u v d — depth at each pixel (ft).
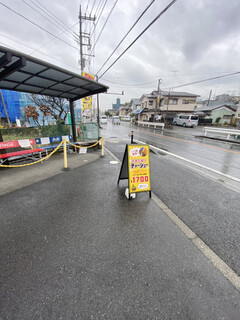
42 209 9.36
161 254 6.34
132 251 6.45
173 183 13.44
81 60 47.96
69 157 21.58
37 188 12.10
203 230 7.85
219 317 4.29
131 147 10.36
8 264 5.81
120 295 4.81
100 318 4.23
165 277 5.40
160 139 40.40
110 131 61.82
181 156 23.06
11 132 22.24
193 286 5.12
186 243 6.97
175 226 8.05
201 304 4.60
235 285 5.21
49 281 5.20
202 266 5.87
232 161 20.67
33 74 14.76
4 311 4.37
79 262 5.91
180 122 81.66
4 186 12.39
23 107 53.52
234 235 7.56
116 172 15.74
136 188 10.56
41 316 4.25
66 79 16.62
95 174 15.11
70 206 9.69
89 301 4.63
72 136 26.14
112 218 8.59
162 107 97.91
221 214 9.23
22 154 18.75
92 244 6.79
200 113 95.76
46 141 20.65
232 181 14.19
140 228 7.85
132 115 156.66
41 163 18.72
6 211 9.14
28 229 7.68
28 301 4.62
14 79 15.92
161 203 10.23
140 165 10.62
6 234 7.34
